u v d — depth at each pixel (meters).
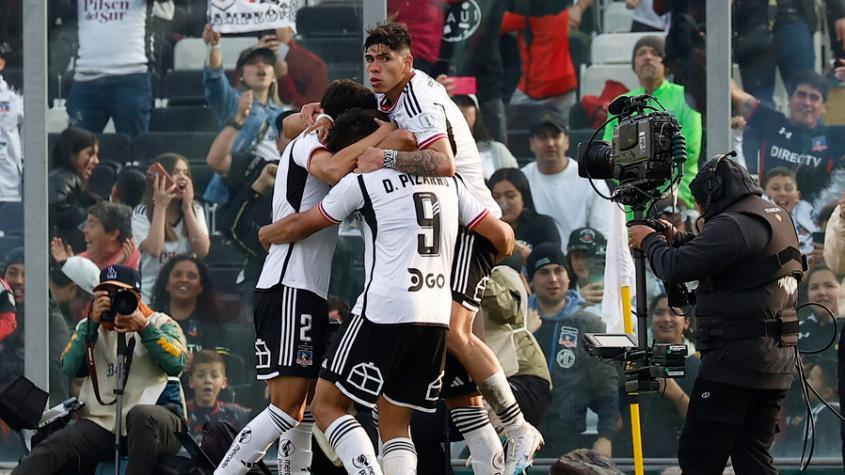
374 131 20.66
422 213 20.03
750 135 28.64
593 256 28.61
